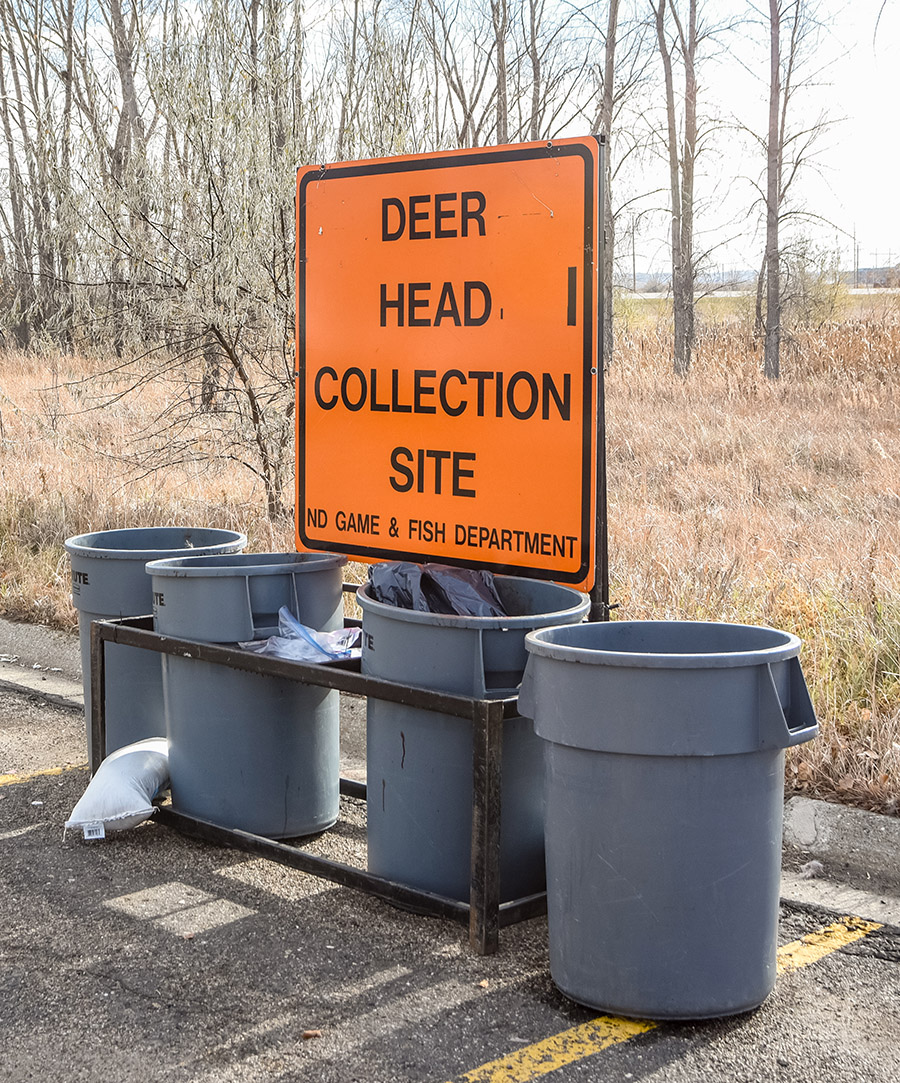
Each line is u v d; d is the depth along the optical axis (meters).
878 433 15.47
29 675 7.68
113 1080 3.17
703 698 3.23
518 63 24.08
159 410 12.95
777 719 3.25
